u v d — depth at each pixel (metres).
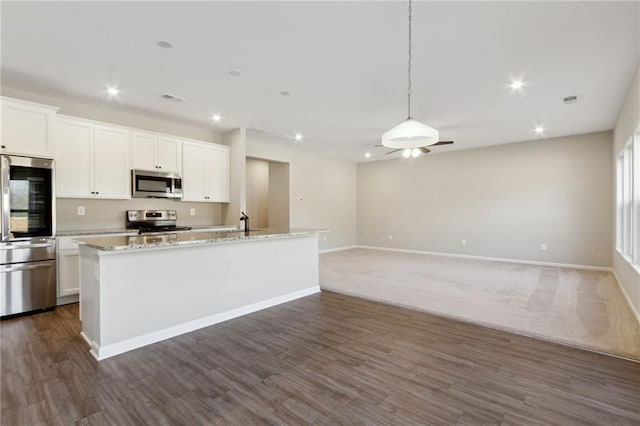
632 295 3.54
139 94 3.94
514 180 6.66
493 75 3.40
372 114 4.74
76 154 4.00
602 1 2.20
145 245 2.50
